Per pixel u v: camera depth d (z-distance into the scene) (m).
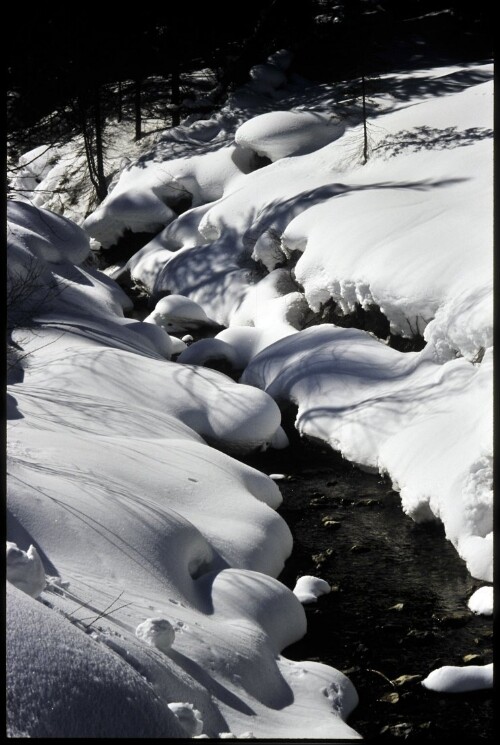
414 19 28.14
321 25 25.73
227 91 25.20
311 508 9.20
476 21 27.06
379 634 6.64
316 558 7.93
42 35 21.38
